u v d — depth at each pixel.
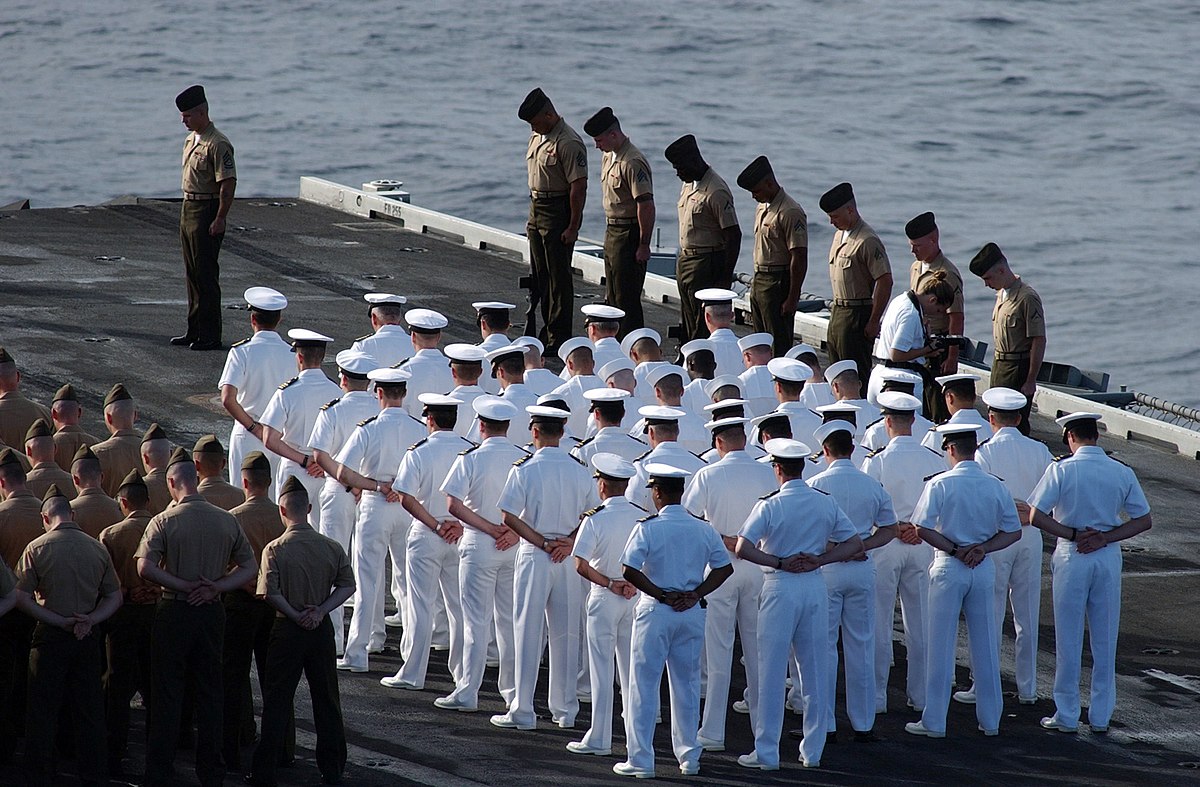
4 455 40.19
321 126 186.62
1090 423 45.28
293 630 38.22
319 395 49.44
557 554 43.03
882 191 165.88
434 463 45.06
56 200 161.50
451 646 46.94
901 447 46.75
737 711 46.59
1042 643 51.34
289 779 39.09
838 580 43.31
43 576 37.47
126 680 39.56
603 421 46.41
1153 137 186.50
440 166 172.12
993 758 42.94
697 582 40.84
